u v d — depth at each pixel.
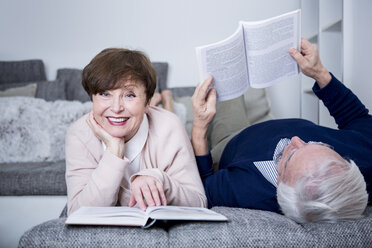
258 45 1.19
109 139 0.97
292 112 3.00
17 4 2.88
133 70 0.93
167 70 2.83
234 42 1.14
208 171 1.32
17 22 2.88
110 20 2.90
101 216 0.69
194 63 2.93
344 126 1.25
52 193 1.68
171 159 1.11
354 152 0.95
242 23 1.15
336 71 2.45
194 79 2.94
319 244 0.66
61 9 2.88
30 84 2.45
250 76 1.27
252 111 2.33
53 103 2.08
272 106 3.00
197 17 2.91
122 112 0.95
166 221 0.77
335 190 0.73
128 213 0.72
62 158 1.97
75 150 1.07
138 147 1.09
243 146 1.24
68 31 2.89
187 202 0.99
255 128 1.34
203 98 1.25
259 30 1.16
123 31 2.91
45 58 2.90
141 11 2.90
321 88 1.27
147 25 2.91
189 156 1.14
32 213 1.68
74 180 1.03
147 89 0.99
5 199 1.67
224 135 1.99
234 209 0.90
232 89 1.28
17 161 1.91
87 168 1.06
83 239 0.64
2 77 2.59
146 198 0.83
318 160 0.77
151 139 1.12
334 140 0.99
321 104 2.36
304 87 2.84
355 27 1.87
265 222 0.71
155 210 0.73
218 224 0.70
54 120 1.98
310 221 0.75
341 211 0.73
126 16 2.90
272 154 1.02
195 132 1.33
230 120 2.03
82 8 2.88
